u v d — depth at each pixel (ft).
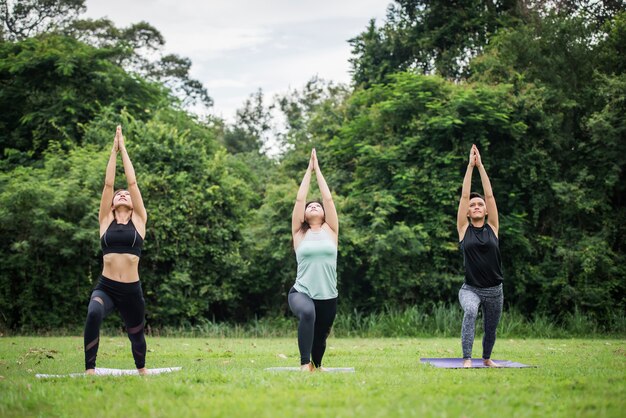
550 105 66.33
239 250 64.13
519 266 63.67
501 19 82.23
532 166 64.18
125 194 21.25
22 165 70.03
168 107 83.10
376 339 51.19
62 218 58.03
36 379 19.16
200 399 15.03
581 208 62.80
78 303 59.41
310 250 22.16
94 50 77.61
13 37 109.81
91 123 68.95
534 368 22.43
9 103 75.10
